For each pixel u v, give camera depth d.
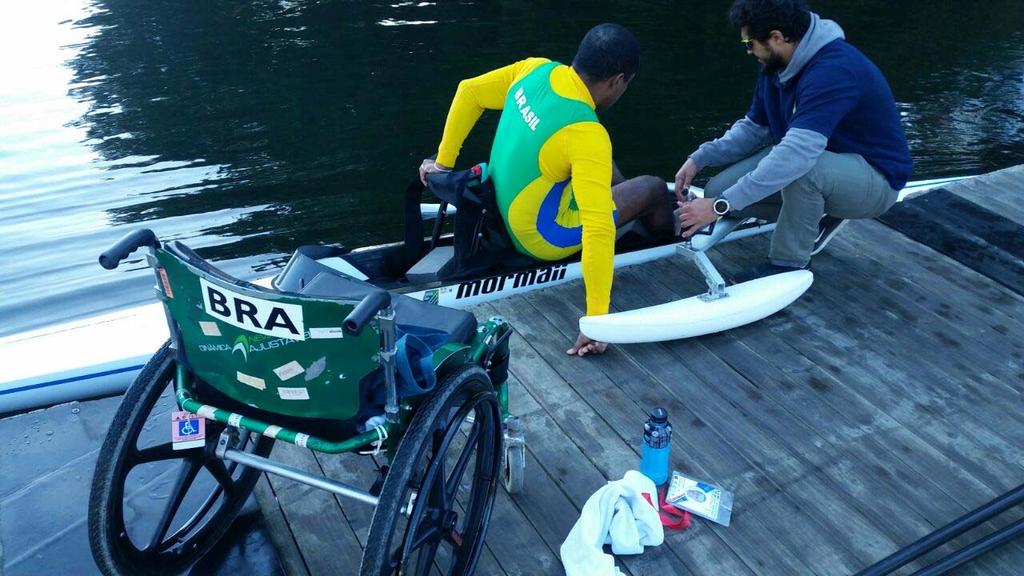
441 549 2.29
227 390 1.83
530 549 2.30
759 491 2.51
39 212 6.18
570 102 2.68
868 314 3.38
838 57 2.97
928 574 2.16
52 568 2.26
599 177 2.66
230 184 6.72
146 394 1.89
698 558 2.28
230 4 11.24
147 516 2.39
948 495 2.50
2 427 2.80
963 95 9.12
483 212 3.10
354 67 9.24
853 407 2.87
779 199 3.49
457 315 2.13
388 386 1.67
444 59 9.55
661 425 2.38
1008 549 2.33
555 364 3.06
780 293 3.25
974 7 12.45
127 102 8.18
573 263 3.54
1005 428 2.78
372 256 3.39
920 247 3.88
